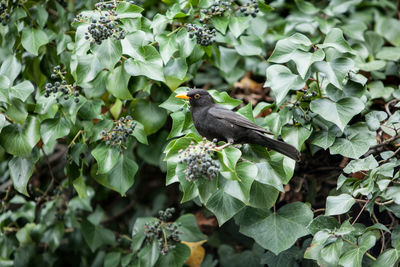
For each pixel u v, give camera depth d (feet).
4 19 22.16
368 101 21.89
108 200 29.96
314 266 20.80
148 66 19.57
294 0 26.66
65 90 19.84
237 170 17.34
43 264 27.81
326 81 20.52
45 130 20.16
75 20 18.98
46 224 25.96
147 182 29.40
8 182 27.48
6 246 25.53
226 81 27.53
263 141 18.69
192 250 24.88
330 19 25.75
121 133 20.03
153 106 22.50
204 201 16.78
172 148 17.08
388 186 17.44
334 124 19.70
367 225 20.08
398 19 28.14
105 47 18.12
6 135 20.01
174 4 20.74
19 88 19.71
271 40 26.71
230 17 21.11
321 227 17.81
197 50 21.13
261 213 20.06
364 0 27.63
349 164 18.60
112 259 25.22
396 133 19.36
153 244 21.49
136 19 19.57
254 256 24.17
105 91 21.24
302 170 22.94
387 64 24.94
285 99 21.36
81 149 20.89
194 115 19.54
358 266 16.01
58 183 27.20
